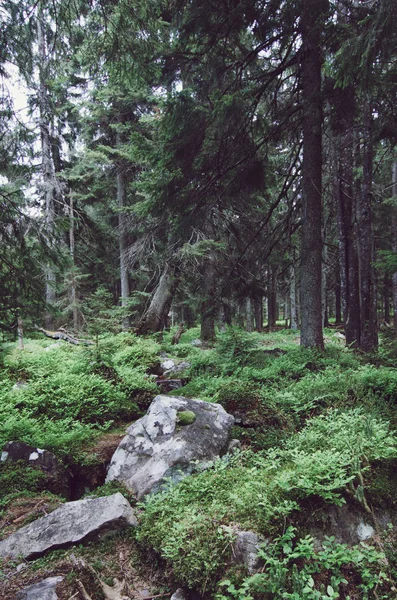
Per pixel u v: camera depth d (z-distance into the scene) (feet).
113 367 29.37
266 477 12.69
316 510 10.84
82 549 11.56
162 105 28.73
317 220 31.09
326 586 9.33
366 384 21.53
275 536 10.06
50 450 17.94
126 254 59.77
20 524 13.16
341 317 104.73
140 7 18.15
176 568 9.94
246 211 49.88
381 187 50.62
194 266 48.80
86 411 23.34
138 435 17.30
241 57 33.35
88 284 68.95
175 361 37.11
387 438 13.71
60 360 32.71
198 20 28.17
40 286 20.40
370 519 11.29
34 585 10.03
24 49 19.17
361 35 18.97
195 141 30.32
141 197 59.98
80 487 17.26
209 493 12.74
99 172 62.64
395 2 16.99
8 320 19.71
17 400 22.79
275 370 26.35
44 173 57.88
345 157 41.75
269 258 40.86
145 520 12.35
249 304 80.64
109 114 55.98
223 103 27.04
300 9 27.63
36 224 20.30
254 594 8.91
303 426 19.03
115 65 21.61
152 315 51.01
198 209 34.19
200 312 52.16
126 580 10.44
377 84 25.09
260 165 34.42
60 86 56.39
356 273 39.01
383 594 9.41
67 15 17.93
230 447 17.03
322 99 29.89
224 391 21.22
